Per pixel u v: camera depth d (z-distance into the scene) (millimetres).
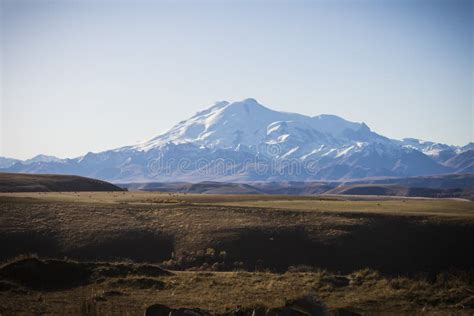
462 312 28000
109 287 32875
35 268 33938
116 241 65812
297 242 65750
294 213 77875
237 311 24938
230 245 64375
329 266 60875
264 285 33688
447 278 40219
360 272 35875
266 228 69500
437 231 69500
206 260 61125
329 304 28828
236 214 77250
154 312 23625
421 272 53906
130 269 36719
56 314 26297
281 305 25312
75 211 77125
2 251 62406
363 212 78625
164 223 72250
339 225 70875
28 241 64875
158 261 61969
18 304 28375
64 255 62188
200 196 116812
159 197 108312
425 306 28984
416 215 76188
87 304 26781
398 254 63531
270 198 115125
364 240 66688
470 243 66438
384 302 29703
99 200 92375
